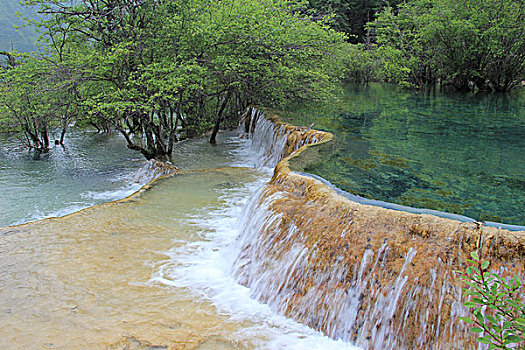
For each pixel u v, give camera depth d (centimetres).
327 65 1358
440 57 1931
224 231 614
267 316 427
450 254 366
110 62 986
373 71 2689
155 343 374
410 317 362
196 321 411
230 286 482
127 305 435
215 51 1146
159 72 1002
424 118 1125
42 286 468
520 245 347
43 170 1052
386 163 668
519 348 239
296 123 1041
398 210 425
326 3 3177
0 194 854
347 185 559
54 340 378
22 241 580
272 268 465
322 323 403
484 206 493
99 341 377
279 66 1148
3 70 1118
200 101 1369
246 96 1452
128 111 988
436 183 574
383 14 2252
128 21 1088
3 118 1202
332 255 418
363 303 386
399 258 383
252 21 1087
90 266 513
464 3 1745
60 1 1101
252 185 821
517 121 1063
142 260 531
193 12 1080
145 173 947
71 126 1744
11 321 406
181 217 665
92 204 793
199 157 1136
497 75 1797
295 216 479
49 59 1062
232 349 370
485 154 732
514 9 1620
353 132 922
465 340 337
